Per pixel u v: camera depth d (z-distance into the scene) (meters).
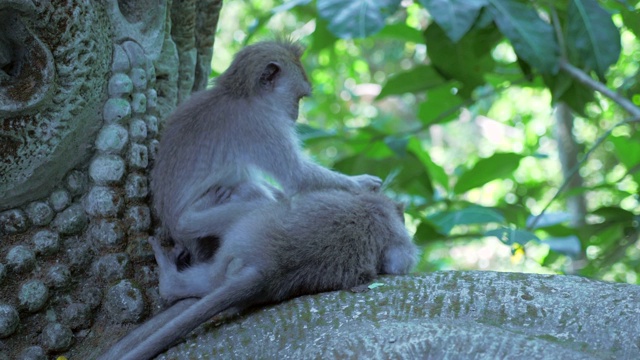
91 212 5.14
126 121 5.25
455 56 8.31
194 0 5.93
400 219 5.59
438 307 4.42
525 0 8.02
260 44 6.20
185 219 5.32
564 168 11.97
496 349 3.75
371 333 4.02
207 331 4.55
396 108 21.84
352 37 6.69
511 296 4.41
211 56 6.48
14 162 4.68
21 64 4.60
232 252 4.82
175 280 5.06
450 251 19.47
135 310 5.05
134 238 5.23
